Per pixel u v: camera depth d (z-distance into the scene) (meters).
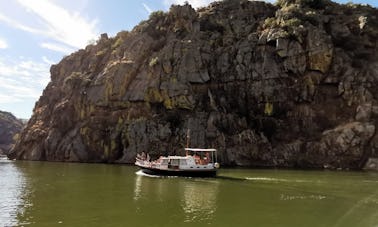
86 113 124.19
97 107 121.12
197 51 114.00
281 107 104.75
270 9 125.81
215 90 111.62
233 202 40.84
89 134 116.25
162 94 111.50
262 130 104.94
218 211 35.97
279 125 104.00
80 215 33.69
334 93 103.00
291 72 104.44
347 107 100.19
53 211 35.25
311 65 103.12
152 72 115.19
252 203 40.31
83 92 126.69
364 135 92.25
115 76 120.06
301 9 115.69
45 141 126.88
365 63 103.38
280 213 35.19
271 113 105.00
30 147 133.88
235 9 126.56
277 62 106.56
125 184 55.62
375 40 107.62
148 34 128.62
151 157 102.31
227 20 123.50
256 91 106.56
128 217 33.03
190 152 100.75
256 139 102.00
